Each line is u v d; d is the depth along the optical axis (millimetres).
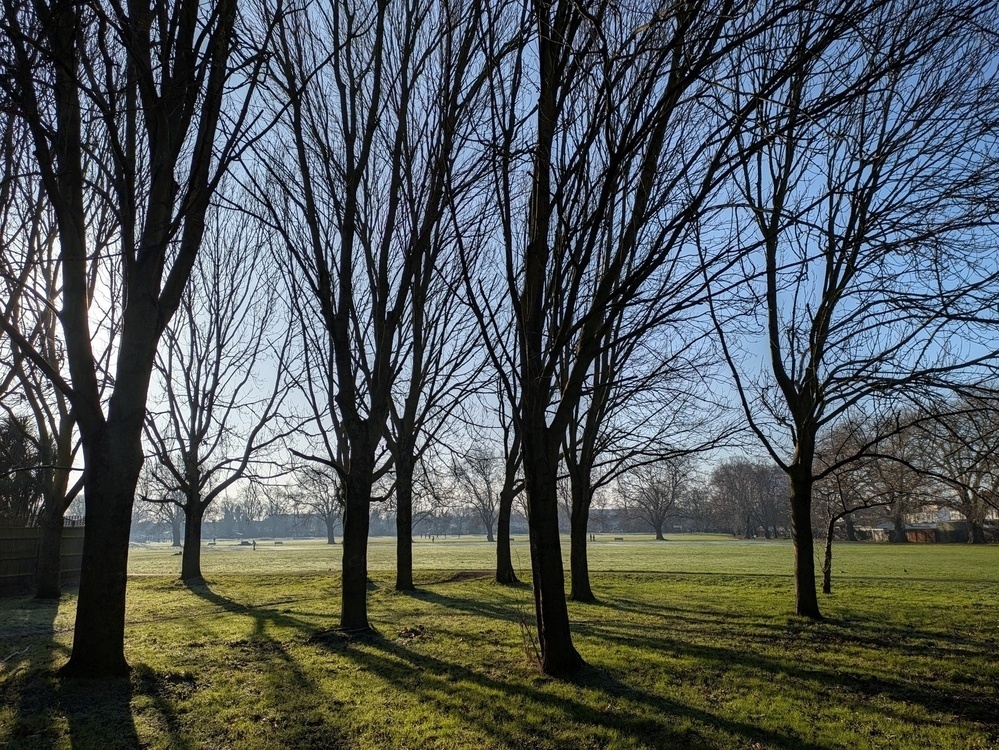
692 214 7367
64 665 8352
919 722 6840
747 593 19422
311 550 62531
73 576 23500
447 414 20719
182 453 24828
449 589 20484
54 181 8117
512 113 8039
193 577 23891
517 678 8250
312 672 8680
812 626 12703
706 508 99375
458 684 8016
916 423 11047
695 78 6574
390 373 13930
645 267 7688
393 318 12523
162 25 8617
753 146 6801
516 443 22469
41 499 26250
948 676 8711
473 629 12000
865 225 10523
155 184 8891
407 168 11812
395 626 12430
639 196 8883
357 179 11836
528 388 8492
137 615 14570
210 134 8883
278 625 12641
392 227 12539
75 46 8875
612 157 7445
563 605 8648
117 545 8398
